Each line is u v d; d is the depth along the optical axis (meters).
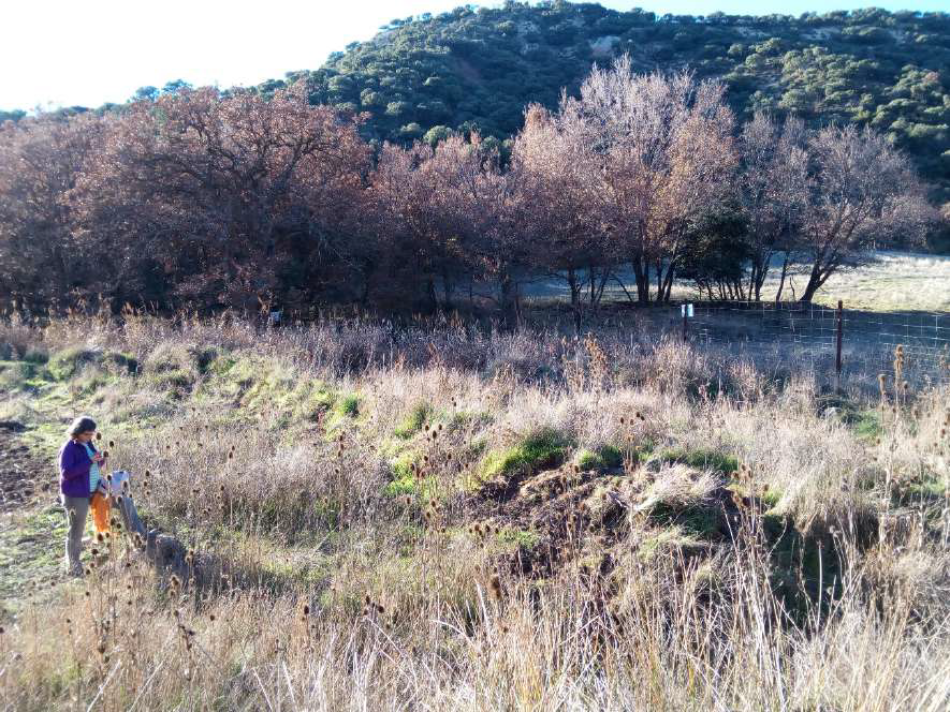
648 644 3.23
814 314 25.83
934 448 6.29
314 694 3.18
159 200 21.56
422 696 3.33
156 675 3.76
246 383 11.20
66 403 10.64
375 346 12.79
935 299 30.11
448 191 23.80
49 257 21.78
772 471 6.19
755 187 28.61
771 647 3.24
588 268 28.89
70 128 23.31
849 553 4.54
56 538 6.13
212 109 21.73
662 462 6.37
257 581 5.27
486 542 5.44
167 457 7.46
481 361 12.00
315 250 23.64
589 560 4.96
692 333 20.53
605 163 24.66
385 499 6.53
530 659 2.98
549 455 6.70
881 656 2.81
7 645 4.04
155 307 21.58
